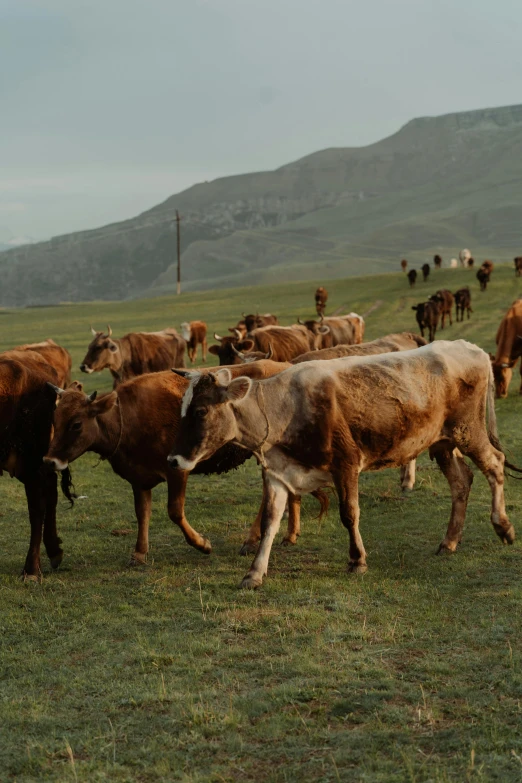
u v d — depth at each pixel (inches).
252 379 365.1
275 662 271.3
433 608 313.6
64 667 276.8
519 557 373.4
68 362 599.5
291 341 808.9
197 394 346.6
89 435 372.5
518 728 222.1
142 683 260.7
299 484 362.0
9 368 376.5
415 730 224.8
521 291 2112.5
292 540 415.5
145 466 394.3
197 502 514.6
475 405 387.2
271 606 324.2
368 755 213.5
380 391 360.5
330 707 239.5
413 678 255.1
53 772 213.3
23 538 455.5
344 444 354.9
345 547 409.1
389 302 2177.7
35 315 2891.2
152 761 216.7
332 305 2237.9
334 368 361.7
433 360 377.7
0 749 226.5
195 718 233.3
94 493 561.3
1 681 271.0
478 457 390.9
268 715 237.0
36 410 381.1
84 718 241.0
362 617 308.3
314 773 207.8
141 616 321.4
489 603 315.3
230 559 396.5
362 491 517.7
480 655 268.7
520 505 463.5
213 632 299.9
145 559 398.0
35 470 380.5
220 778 206.4
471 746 212.8
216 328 1908.2
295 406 353.7
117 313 2677.2
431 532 425.1
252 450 357.1
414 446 372.8
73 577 379.9
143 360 958.4
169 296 3243.1
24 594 354.9
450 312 1649.9
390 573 361.4
